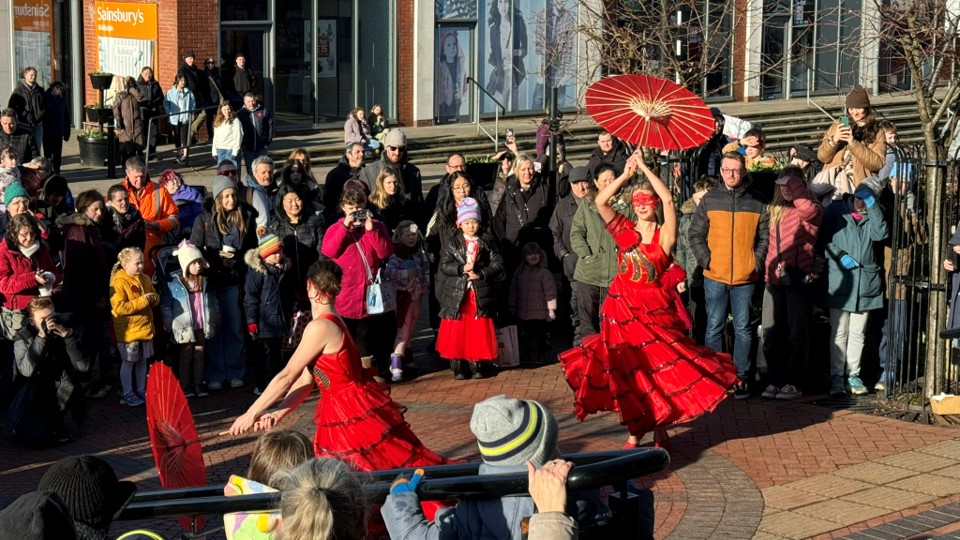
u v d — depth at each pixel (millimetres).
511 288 12703
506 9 30328
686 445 9891
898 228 10906
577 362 9547
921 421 10516
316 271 7539
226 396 11734
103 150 24203
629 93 9133
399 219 12961
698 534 8078
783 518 8320
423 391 11773
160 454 6762
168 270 11531
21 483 9422
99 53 27891
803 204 10852
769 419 10570
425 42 29469
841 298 11039
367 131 24562
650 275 9148
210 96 26078
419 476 4289
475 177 16031
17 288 10727
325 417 7484
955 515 8289
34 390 10195
